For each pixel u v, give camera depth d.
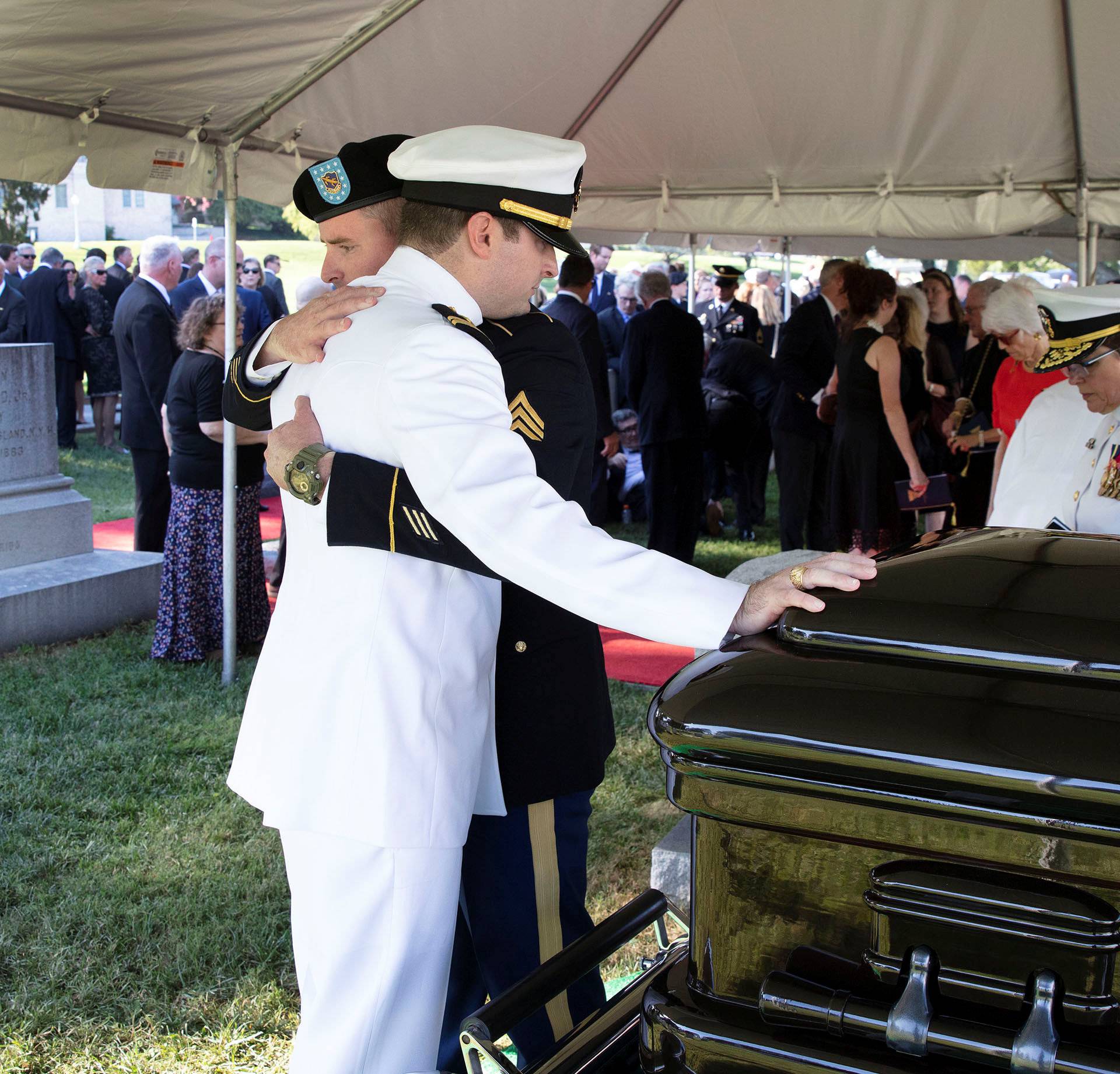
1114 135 4.74
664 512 6.76
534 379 1.49
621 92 5.11
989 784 0.74
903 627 0.87
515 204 1.43
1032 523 2.53
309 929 1.41
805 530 7.58
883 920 0.82
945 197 5.36
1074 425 2.50
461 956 1.85
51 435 6.07
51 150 3.55
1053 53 4.36
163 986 2.69
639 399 6.71
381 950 1.38
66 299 11.30
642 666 5.30
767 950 0.88
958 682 0.81
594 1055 1.20
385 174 1.75
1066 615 0.84
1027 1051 0.76
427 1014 1.42
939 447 6.34
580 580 1.16
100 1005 2.61
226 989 2.68
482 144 1.43
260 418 1.59
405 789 1.34
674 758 0.87
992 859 0.77
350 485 1.29
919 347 5.79
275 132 4.46
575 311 6.96
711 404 8.08
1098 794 0.71
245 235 34.56
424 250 1.45
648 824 3.57
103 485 9.82
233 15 3.41
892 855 0.81
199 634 5.21
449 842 1.39
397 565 1.34
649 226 6.01
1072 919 0.75
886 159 5.28
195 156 4.17
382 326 1.33
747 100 5.05
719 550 7.90
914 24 4.39
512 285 1.49
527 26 4.37
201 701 4.70
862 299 5.58
